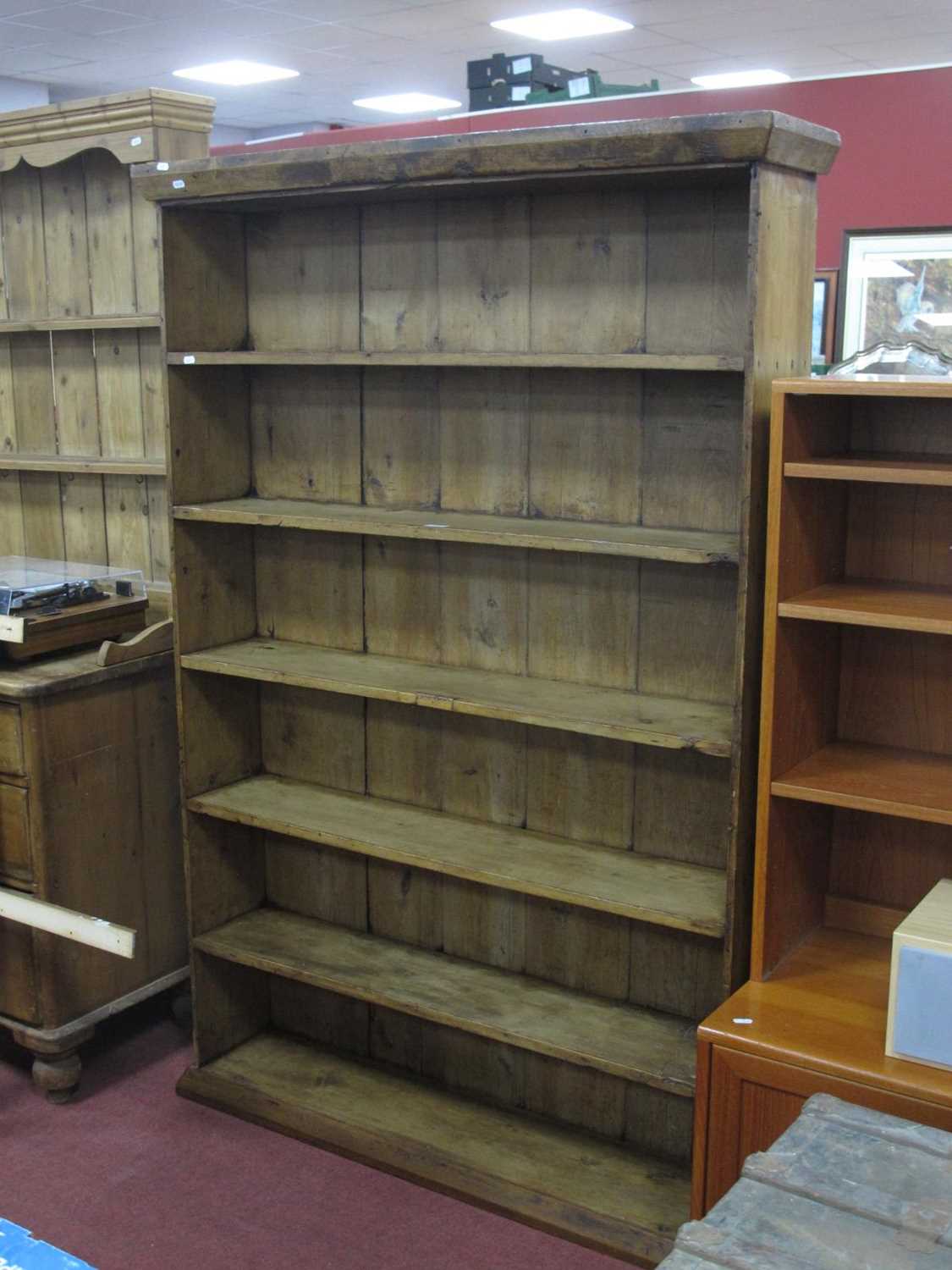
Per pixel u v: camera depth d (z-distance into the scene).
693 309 2.58
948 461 2.40
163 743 3.39
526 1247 2.68
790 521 2.32
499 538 2.61
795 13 9.32
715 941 2.80
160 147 3.20
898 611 2.25
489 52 10.95
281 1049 3.40
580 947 2.99
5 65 11.51
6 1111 3.17
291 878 3.43
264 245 3.11
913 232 6.14
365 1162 2.96
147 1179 2.89
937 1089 2.10
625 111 7.22
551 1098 3.08
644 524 2.74
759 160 2.18
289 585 3.27
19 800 3.10
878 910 2.69
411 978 3.06
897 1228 1.71
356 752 3.26
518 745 3.00
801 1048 2.23
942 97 6.13
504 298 2.81
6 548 4.03
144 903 3.39
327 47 10.76
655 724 2.55
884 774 2.44
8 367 3.88
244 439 3.23
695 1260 1.65
